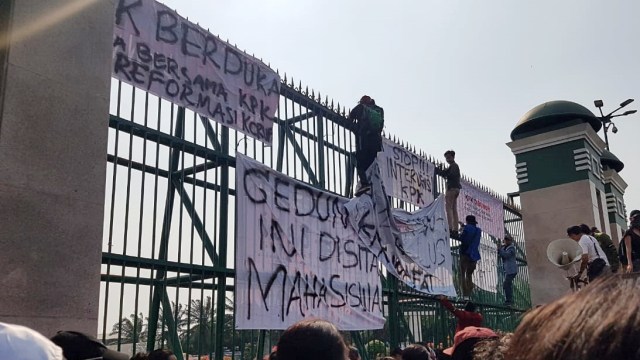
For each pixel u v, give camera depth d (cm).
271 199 658
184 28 601
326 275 718
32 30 422
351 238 779
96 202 436
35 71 417
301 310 666
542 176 1328
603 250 914
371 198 837
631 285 69
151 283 511
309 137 752
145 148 531
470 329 282
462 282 1064
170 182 560
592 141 1341
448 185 1112
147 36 559
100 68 465
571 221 1266
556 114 1330
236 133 638
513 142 1379
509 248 1274
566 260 855
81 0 462
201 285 554
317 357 202
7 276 371
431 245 986
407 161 989
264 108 680
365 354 765
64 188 416
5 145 387
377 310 799
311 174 745
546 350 68
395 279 878
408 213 942
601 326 63
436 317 966
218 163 618
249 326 594
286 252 662
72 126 432
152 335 612
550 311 74
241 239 609
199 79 605
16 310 371
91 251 424
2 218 376
